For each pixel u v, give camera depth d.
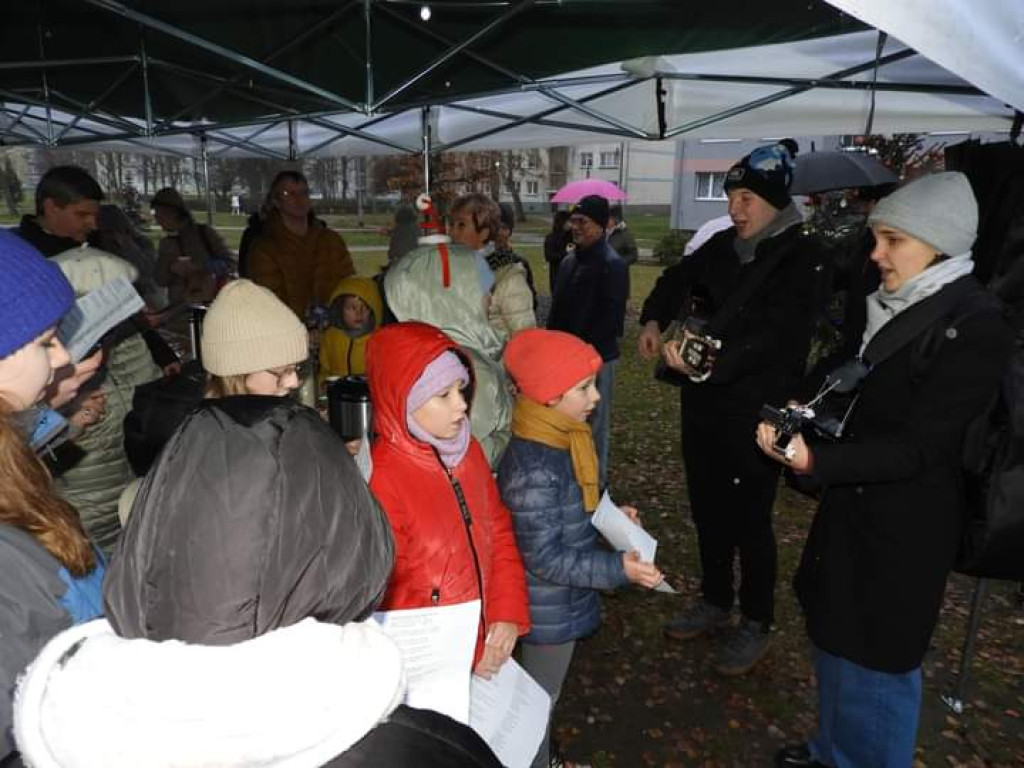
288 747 0.55
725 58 4.04
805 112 4.35
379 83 4.19
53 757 0.56
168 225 6.93
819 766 2.24
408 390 1.54
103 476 2.24
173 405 1.89
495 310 3.37
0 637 0.86
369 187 34.78
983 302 1.73
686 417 2.90
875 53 3.68
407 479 1.58
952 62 1.41
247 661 0.56
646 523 4.51
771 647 3.15
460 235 3.71
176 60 4.20
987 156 2.29
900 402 1.82
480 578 1.67
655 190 43.84
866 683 2.00
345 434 2.17
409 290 2.23
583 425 1.96
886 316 1.89
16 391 1.04
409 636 1.36
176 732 0.54
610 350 4.60
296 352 1.76
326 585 0.63
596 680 2.95
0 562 0.89
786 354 2.63
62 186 2.63
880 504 1.87
